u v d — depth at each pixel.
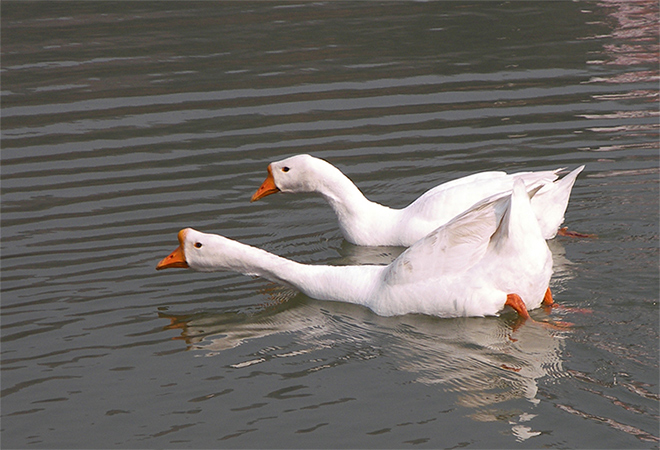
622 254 11.44
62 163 15.30
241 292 11.42
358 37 21.69
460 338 9.69
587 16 22.81
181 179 14.71
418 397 8.49
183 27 23.02
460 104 17.30
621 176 13.92
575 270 11.02
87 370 9.35
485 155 15.07
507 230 9.70
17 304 10.89
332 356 9.52
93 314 10.66
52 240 12.68
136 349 9.80
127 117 17.19
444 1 24.95
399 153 15.39
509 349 9.30
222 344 9.91
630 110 16.52
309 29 22.58
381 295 10.62
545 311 9.99
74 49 21.25
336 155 15.38
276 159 15.32
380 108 17.28
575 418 7.91
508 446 7.59
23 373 9.30
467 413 8.15
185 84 18.83
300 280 11.34
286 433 8.00
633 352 8.97
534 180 11.79
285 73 19.33
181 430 8.15
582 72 18.64
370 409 8.33
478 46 20.62
